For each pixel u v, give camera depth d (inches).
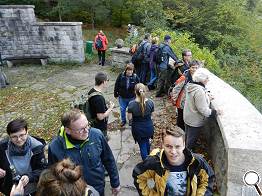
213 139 181.3
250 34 673.0
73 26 542.3
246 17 692.1
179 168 102.9
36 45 559.2
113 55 498.0
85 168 120.6
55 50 559.5
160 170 103.0
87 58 580.1
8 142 130.0
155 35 448.1
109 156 130.7
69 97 386.9
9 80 469.4
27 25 546.9
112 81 434.6
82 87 425.4
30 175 124.6
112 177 134.0
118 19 871.7
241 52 640.4
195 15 676.1
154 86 353.4
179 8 697.6
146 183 107.9
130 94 261.3
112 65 505.7
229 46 659.4
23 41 556.4
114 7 821.2
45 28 547.5
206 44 692.1
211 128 187.5
